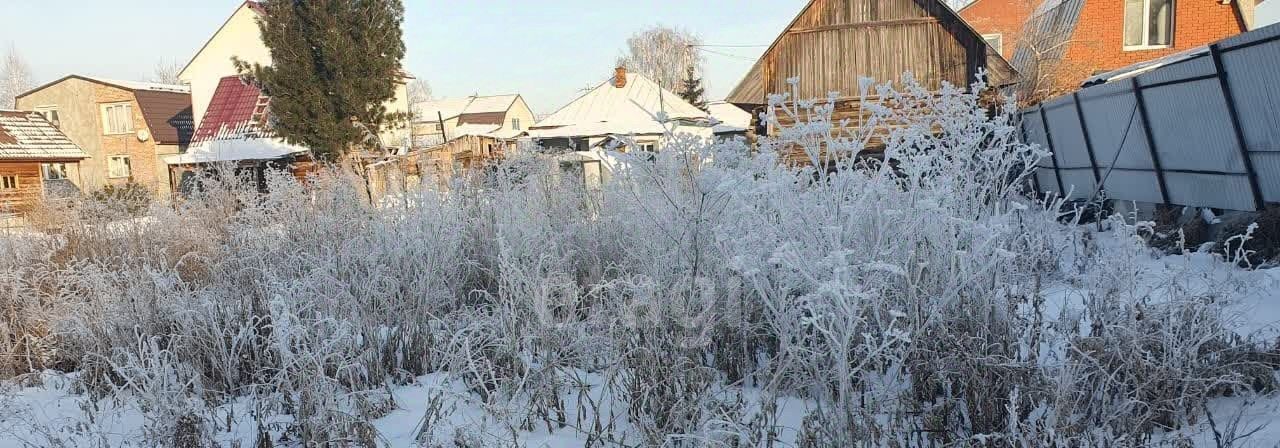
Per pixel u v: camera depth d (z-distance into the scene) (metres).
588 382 4.20
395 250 5.28
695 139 4.36
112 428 3.88
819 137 3.84
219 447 3.46
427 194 5.88
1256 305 4.55
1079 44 19.81
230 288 5.61
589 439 3.28
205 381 4.35
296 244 5.79
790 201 3.62
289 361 3.67
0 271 6.07
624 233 5.45
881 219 3.76
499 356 3.98
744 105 19.48
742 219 3.83
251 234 6.13
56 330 5.05
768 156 3.86
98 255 6.73
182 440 3.35
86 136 32.62
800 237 3.46
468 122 55.03
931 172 4.30
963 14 28.03
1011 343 3.42
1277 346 3.49
